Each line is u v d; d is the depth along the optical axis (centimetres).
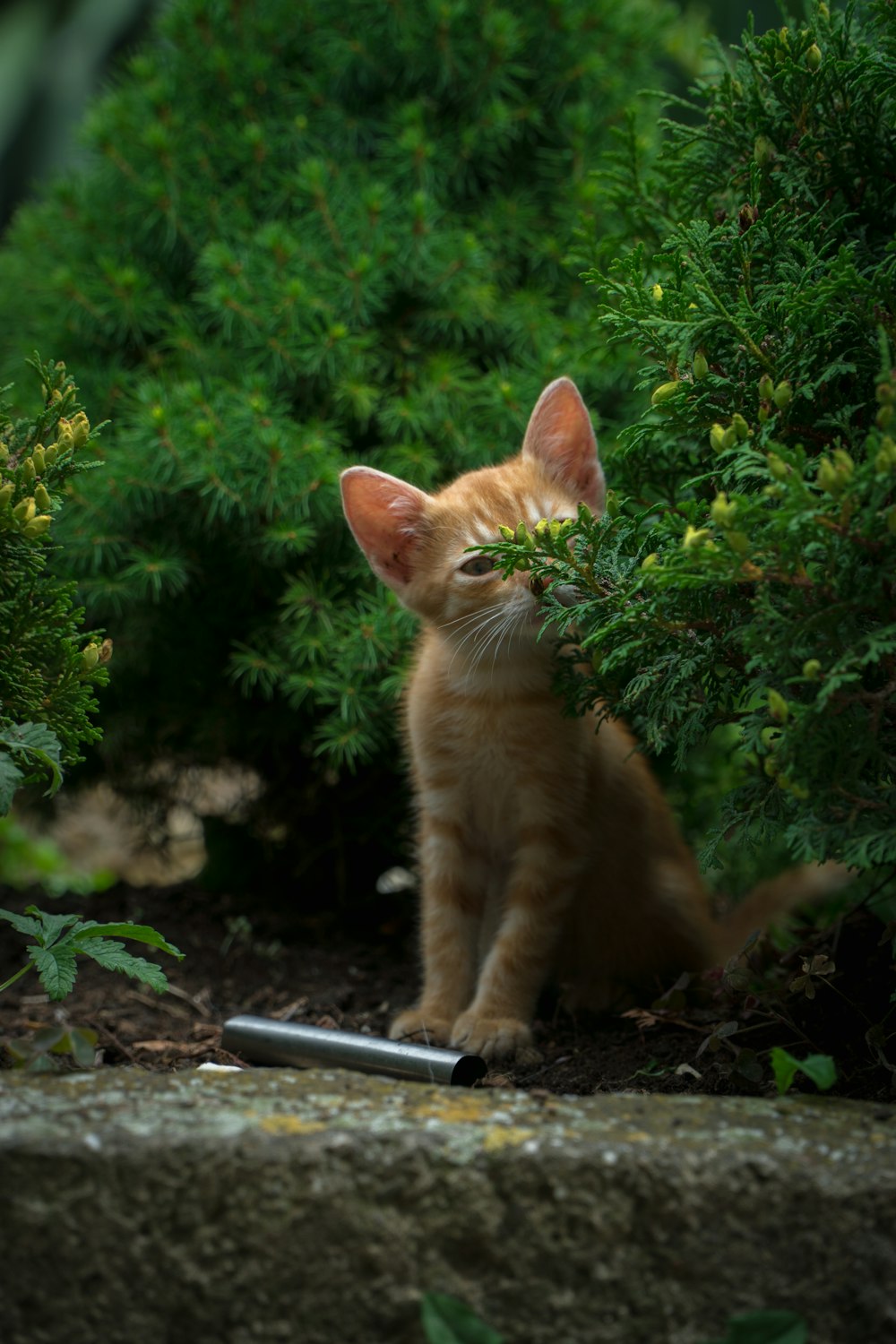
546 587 306
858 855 222
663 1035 323
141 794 492
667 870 387
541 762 353
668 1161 195
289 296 407
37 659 274
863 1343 193
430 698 362
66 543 400
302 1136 198
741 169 300
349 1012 381
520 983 347
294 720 446
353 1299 195
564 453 355
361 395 407
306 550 410
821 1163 197
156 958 411
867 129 284
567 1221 194
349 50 452
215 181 449
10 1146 196
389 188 439
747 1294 194
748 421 258
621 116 459
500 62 446
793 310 246
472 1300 195
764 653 228
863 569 220
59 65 927
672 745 452
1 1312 196
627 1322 195
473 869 377
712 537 244
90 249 459
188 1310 195
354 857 487
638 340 264
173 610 435
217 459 388
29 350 455
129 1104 212
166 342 438
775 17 756
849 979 313
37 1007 359
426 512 348
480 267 423
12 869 509
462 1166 195
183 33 464
